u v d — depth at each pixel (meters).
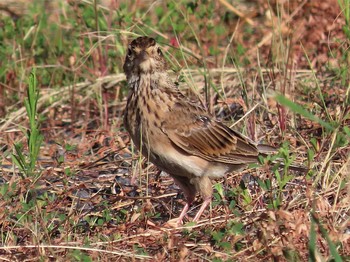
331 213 10.86
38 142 11.91
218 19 18.67
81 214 11.72
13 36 17.86
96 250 10.41
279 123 13.67
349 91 13.41
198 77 15.88
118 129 14.80
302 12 17.12
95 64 16.55
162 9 18.17
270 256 9.98
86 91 16.16
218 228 11.11
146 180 12.67
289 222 10.19
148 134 11.77
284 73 14.74
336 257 9.33
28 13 19.94
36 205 11.21
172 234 10.81
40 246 10.48
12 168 13.45
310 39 16.53
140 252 10.57
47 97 16.05
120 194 12.14
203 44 17.08
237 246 10.41
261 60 16.45
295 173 12.54
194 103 12.12
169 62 15.52
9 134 14.70
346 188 11.64
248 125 13.77
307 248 10.17
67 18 18.16
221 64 16.64
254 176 12.43
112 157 13.86
